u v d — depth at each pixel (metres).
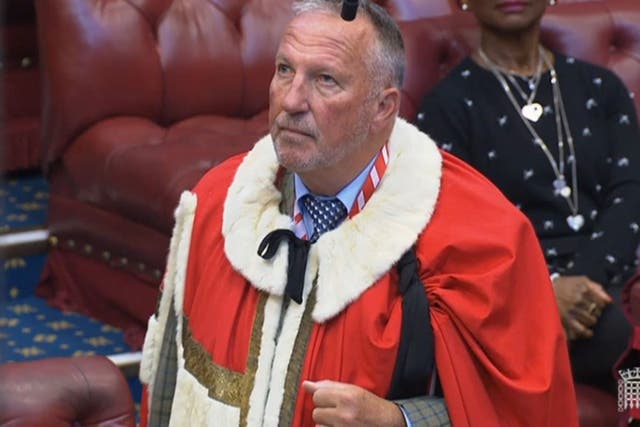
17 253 13.58
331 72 6.79
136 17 13.29
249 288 7.33
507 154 11.84
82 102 13.09
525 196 11.88
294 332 7.11
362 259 7.01
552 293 7.13
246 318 7.27
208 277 7.50
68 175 13.39
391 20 7.05
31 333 12.89
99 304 13.36
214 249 7.55
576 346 11.16
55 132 13.27
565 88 12.15
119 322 13.19
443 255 7.01
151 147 12.74
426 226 7.11
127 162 12.52
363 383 6.91
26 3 15.51
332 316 7.00
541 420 6.90
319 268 7.11
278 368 7.07
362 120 6.93
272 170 7.51
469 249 6.98
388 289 7.01
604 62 13.70
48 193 15.15
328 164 6.96
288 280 7.14
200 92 13.55
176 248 7.82
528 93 12.05
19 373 8.67
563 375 7.03
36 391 8.58
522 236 7.11
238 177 7.59
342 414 6.62
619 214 11.77
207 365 7.35
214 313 7.39
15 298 13.67
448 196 7.20
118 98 13.19
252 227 7.36
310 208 7.36
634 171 12.02
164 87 13.39
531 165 11.84
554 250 11.80
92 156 12.95
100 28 13.08
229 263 7.41
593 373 11.17
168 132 13.33
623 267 11.63
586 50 13.64
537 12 11.99
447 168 7.37
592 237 11.68
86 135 13.17
